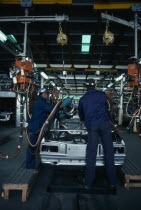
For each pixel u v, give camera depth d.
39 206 2.57
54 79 13.06
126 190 3.10
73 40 8.02
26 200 2.72
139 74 4.22
